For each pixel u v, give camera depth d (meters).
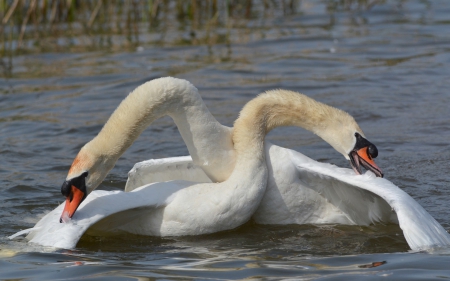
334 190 10.88
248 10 27.25
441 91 18.31
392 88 18.66
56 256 9.35
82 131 16.03
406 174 13.41
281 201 10.84
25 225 11.21
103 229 10.42
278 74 19.88
